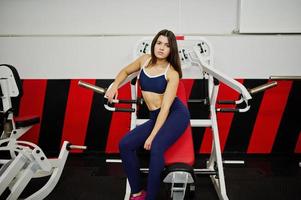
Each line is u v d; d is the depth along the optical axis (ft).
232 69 8.45
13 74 6.79
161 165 4.64
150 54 6.27
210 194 6.88
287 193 6.84
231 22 8.25
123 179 7.68
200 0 8.16
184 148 5.03
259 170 8.21
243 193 6.84
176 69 5.65
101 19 8.36
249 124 8.91
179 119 5.24
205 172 6.17
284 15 8.00
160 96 5.56
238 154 9.13
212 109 6.41
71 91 8.86
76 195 6.82
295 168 8.37
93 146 9.26
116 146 9.20
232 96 8.60
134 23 8.34
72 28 8.45
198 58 6.74
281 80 7.95
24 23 8.45
